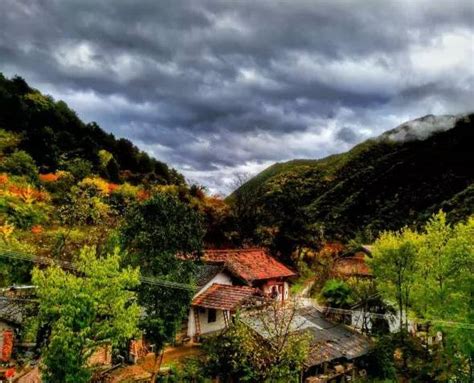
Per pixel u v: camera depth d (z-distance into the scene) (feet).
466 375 88.38
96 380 72.59
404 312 117.29
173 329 73.41
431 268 97.04
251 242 181.57
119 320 61.21
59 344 56.70
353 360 94.68
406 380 94.84
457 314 87.04
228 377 79.05
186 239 76.48
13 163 186.19
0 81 293.43
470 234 95.61
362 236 224.94
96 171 244.42
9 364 77.92
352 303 120.37
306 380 82.89
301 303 111.45
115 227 96.48
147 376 76.59
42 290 59.52
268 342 79.66
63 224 131.95
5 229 107.14
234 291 101.71
